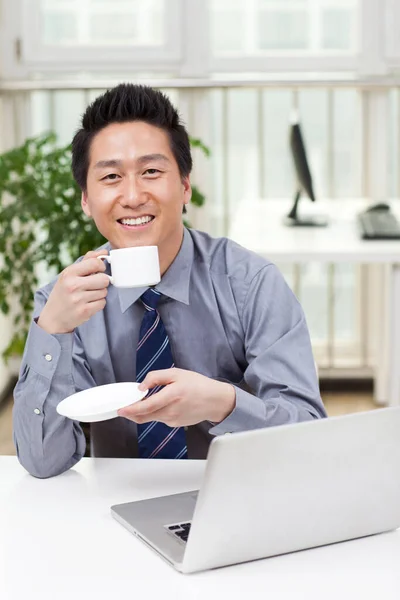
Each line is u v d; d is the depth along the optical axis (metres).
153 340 1.71
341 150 4.59
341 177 4.62
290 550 1.25
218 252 1.83
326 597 1.13
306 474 1.21
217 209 4.68
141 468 1.59
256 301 1.74
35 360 1.54
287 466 1.19
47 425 1.54
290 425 1.18
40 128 4.56
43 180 3.14
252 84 4.25
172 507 1.39
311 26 4.40
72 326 1.53
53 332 1.53
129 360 1.79
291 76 4.36
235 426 1.49
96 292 1.48
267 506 1.19
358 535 1.30
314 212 4.12
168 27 4.34
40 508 1.42
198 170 4.52
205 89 4.39
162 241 1.61
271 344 1.70
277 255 3.17
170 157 1.59
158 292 1.74
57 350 1.54
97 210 1.59
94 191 1.59
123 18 4.38
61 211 3.08
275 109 4.58
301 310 1.75
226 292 1.77
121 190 1.56
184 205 1.75
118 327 1.78
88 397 1.44
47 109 4.55
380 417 1.23
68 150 3.13
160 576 1.19
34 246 4.19
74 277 1.48
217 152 4.62
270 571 1.20
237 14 4.40
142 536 1.29
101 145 1.57
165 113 1.59
